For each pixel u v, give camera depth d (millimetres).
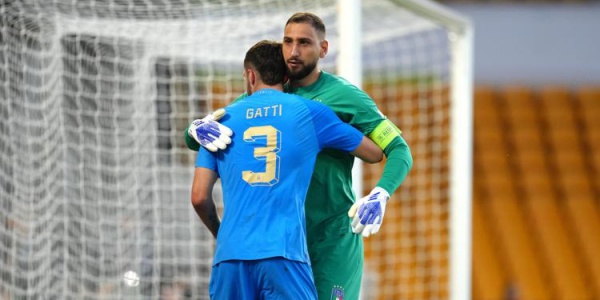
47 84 24000
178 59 27094
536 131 57094
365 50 33875
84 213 25016
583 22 58531
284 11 23531
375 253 36719
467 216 26797
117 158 25828
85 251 25031
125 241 25891
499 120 57500
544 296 48531
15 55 23266
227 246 13859
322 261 15148
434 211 36406
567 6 58500
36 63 23828
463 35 26703
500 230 52031
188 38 25422
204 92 28000
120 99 26047
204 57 26375
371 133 14820
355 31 20562
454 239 26891
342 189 15172
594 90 58500
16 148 23312
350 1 20547
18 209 23391
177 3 22875
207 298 28125
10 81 23172
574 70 58688
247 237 13742
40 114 23844
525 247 51094
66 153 24422
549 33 58469
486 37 58406
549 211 53469
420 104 35156
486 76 58500
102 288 25391
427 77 34938
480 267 49812
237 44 25828
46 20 23812
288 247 13656
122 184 25969
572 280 49562
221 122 14523
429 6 24828
